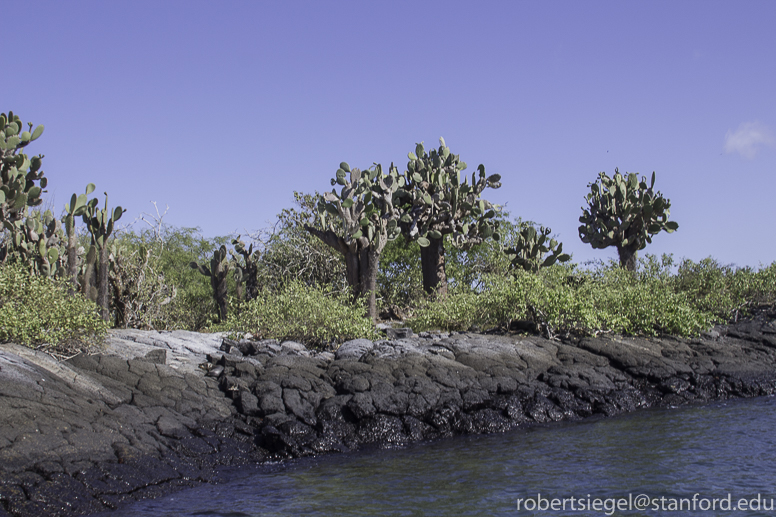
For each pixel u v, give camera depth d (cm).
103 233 1501
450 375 1261
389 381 1204
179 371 1155
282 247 2350
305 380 1180
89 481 747
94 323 1184
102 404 938
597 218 2397
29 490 696
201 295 2402
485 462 932
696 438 1029
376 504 751
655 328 1753
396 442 1075
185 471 856
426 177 2111
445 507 736
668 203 2330
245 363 1216
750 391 1455
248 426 1038
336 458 986
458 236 2106
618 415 1259
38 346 1075
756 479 802
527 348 1455
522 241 2167
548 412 1225
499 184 2155
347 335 1513
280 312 1512
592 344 1527
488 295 1727
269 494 798
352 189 1833
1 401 813
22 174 1432
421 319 1773
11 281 1169
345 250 1886
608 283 1992
